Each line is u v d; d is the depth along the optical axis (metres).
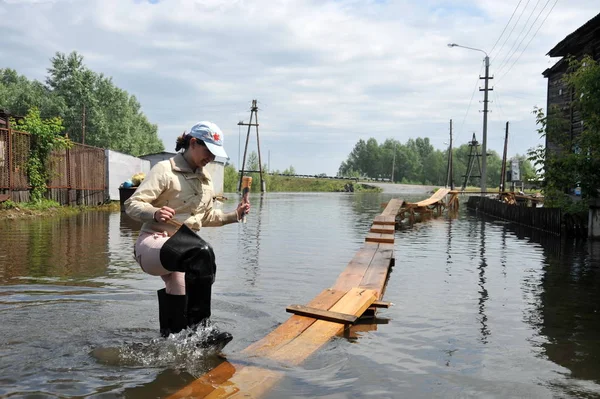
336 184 82.12
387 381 3.09
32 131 16.67
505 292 5.75
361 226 14.45
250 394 2.82
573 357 3.58
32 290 5.41
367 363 3.39
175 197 3.89
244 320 4.40
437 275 6.83
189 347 3.61
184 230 3.72
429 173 135.50
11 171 15.49
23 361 3.30
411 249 9.72
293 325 4.16
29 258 7.62
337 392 2.90
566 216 12.15
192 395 2.79
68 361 3.31
